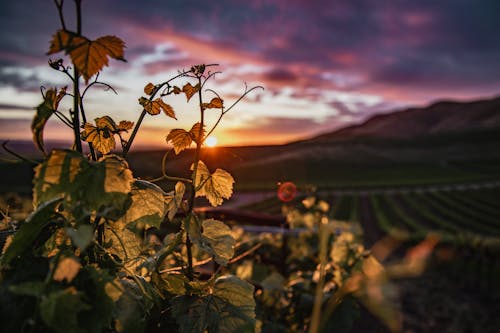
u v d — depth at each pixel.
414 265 0.39
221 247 1.02
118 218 0.82
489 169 102.44
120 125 0.97
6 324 0.65
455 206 45.69
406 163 115.69
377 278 0.40
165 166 0.96
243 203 46.66
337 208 44.81
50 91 0.76
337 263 2.19
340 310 1.80
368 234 27.88
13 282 0.71
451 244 10.38
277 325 2.02
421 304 7.60
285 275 2.93
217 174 1.00
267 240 3.03
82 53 0.70
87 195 0.73
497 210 42.38
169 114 0.96
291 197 3.23
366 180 83.94
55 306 0.59
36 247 0.79
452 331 6.56
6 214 0.93
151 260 1.01
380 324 4.92
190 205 0.97
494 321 7.06
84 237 0.63
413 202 50.25
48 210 0.76
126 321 0.71
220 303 0.93
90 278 0.70
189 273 1.02
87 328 0.65
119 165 0.77
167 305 0.94
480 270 9.34
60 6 0.70
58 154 0.73
